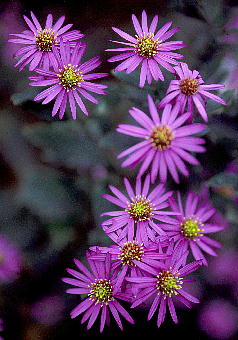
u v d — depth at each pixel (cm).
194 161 32
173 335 38
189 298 33
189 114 33
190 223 34
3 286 39
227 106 35
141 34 35
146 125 32
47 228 40
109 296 33
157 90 35
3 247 40
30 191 40
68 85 34
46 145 39
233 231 38
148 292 33
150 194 34
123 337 38
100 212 38
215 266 39
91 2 43
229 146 35
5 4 43
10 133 41
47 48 35
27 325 39
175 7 37
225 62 38
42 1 43
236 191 36
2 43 42
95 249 33
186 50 38
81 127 39
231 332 39
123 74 35
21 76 40
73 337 39
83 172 40
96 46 42
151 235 33
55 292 39
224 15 37
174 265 33
